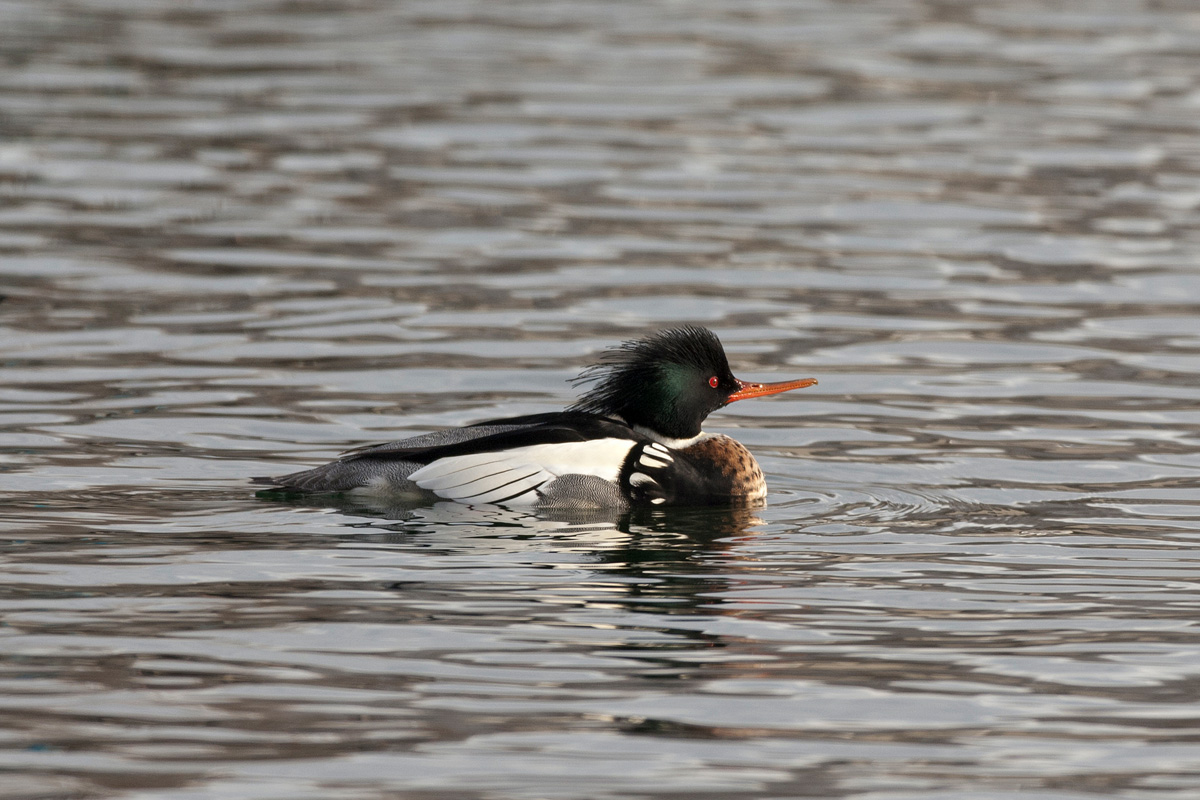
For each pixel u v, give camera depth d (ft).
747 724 28.78
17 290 62.54
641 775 26.84
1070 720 29.12
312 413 50.21
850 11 124.47
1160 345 58.70
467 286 64.64
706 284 65.41
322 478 42.55
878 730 28.63
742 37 114.21
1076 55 109.29
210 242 69.62
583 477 42.27
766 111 94.63
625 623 33.42
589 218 74.23
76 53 106.42
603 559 37.88
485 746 27.73
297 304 61.93
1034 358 57.41
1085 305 63.41
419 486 42.22
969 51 110.63
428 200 76.54
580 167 82.58
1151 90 99.66
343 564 36.86
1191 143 87.97
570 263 67.82
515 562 37.42
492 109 93.56
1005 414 51.55
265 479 42.50
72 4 123.54
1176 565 37.88
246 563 36.70
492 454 42.45
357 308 61.67
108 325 58.75
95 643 31.71
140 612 33.40
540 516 41.55
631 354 45.75
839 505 43.14
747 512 42.39
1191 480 45.19
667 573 36.83
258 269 66.13
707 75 102.94
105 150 83.76
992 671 31.24
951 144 87.92
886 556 38.45
